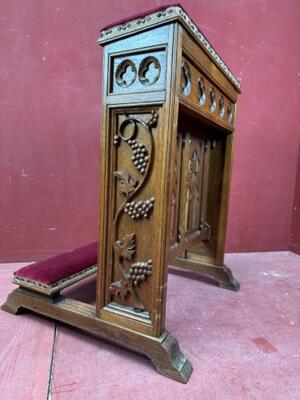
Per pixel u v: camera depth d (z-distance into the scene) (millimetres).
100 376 664
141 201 686
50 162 1370
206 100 810
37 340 794
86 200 1444
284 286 1226
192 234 1062
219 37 1500
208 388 637
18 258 1400
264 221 1728
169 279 1256
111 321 746
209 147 1158
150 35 608
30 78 1289
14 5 1228
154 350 683
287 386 652
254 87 1597
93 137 1407
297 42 1616
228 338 833
